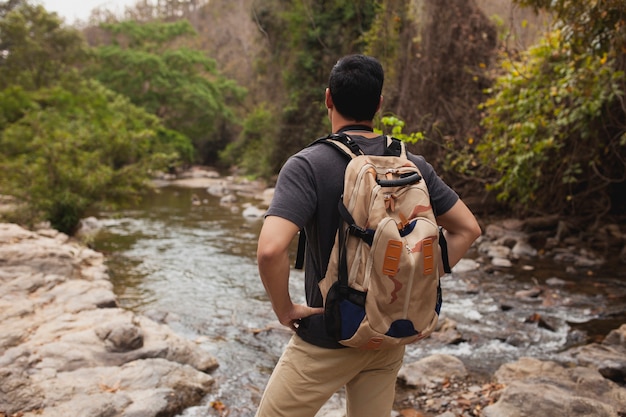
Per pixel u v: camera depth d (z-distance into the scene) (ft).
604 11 14.94
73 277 20.59
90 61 115.24
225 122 117.39
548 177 28.25
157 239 30.71
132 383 11.05
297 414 5.38
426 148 33.14
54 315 14.98
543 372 11.81
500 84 29.27
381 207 4.70
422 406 10.82
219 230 33.88
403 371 12.12
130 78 107.55
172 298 19.26
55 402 9.88
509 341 14.58
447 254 5.42
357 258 4.72
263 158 63.67
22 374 10.44
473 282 21.25
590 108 22.26
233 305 18.43
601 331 15.43
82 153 33.91
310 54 47.11
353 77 5.23
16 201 31.50
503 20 36.29
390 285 4.66
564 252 26.07
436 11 34.19
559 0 16.56
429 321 4.90
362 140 5.28
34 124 37.76
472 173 30.25
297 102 51.29
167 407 10.37
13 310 14.96
